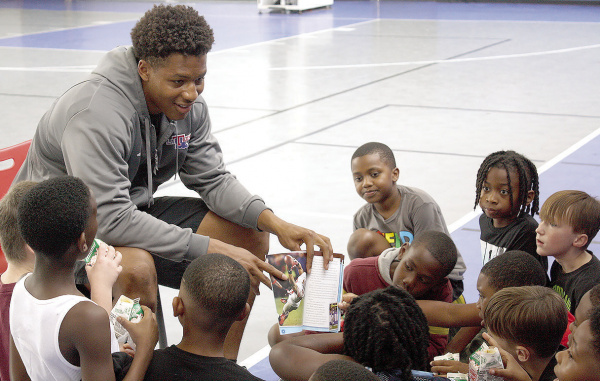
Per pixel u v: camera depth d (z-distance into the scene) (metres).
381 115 8.15
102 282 2.38
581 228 2.82
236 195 3.08
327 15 18.81
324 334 2.67
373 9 20.20
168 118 2.89
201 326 2.18
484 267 2.73
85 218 2.07
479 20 17.09
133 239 2.69
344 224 4.85
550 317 2.26
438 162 6.27
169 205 3.19
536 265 2.68
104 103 2.69
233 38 14.50
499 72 10.62
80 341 2.02
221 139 7.13
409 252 2.79
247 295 2.22
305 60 11.94
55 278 2.08
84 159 2.64
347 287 3.16
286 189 5.61
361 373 1.73
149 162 2.90
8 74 10.75
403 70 10.96
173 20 2.63
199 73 2.71
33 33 15.47
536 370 2.37
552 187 5.44
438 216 3.43
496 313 2.35
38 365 2.08
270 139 7.14
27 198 2.04
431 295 2.98
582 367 2.07
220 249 2.76
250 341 3.42
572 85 9.59
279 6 18.94
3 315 2.32
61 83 10.04
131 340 2.38
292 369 2.47
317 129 7.54
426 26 16.22
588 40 13.38
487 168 3.27
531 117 7.90
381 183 3.35
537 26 15.63
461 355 2.93
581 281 2.83
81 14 19.27
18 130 7.56
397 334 2.21
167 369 2.14
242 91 9.49
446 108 8.44
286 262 2.76
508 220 3.31
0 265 3.00
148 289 2.70
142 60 2.71
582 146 6.65
